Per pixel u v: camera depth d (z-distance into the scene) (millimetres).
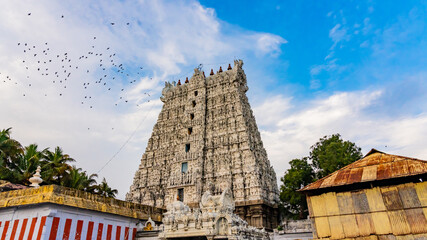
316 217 21219
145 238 32031
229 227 25031
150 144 67500
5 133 48969
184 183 54531
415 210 17859
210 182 52500
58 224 25266
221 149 57344
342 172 21688
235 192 51219
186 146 61719
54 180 50625
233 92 63938
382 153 21859
